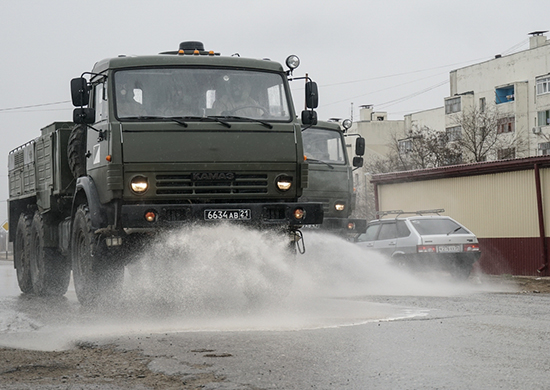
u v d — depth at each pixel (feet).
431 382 17.43
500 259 83.82
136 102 33.35
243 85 34.55
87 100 34.45
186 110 33.60
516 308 34.71
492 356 20.83
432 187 93.35
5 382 18.29
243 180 33.47
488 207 85.40
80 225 36.32
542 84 202.69
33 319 33.06
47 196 44.29
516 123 205.36
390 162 214.07
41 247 46.50
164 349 22.45
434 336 24.67
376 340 23.85
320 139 58.54
